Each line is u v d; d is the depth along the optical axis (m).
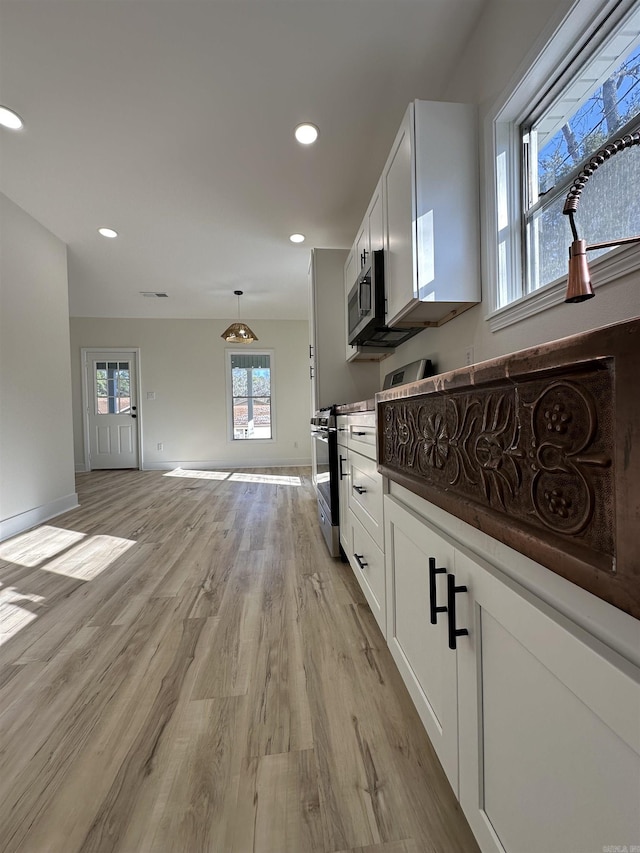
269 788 0.84
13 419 2.83
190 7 1.46
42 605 1.68
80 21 1.51
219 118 2.02
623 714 0.33
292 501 3.72
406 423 0.98
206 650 1.34
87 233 3.32
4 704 1.10
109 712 1.06
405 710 1.06
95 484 4.84
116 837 0.74
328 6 1.46
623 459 0.32
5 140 2.18
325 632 1.44
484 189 1.47
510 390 0.51
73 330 5.93
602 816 0.36
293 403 6.33
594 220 1.10
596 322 0.99
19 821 0.77
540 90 1.26
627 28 1.00
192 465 6.16
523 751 0.49
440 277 1.48
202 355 6.16
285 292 4.89
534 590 0.47
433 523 0.82
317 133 2.14
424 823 0.76
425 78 1.79
